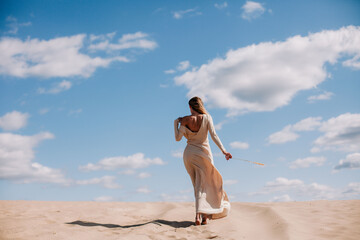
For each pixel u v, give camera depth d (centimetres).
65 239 366
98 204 749
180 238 393
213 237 407
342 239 367
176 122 529
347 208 570
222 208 502
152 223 482
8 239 360
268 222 485
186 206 726
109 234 409
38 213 581
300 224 445
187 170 529
